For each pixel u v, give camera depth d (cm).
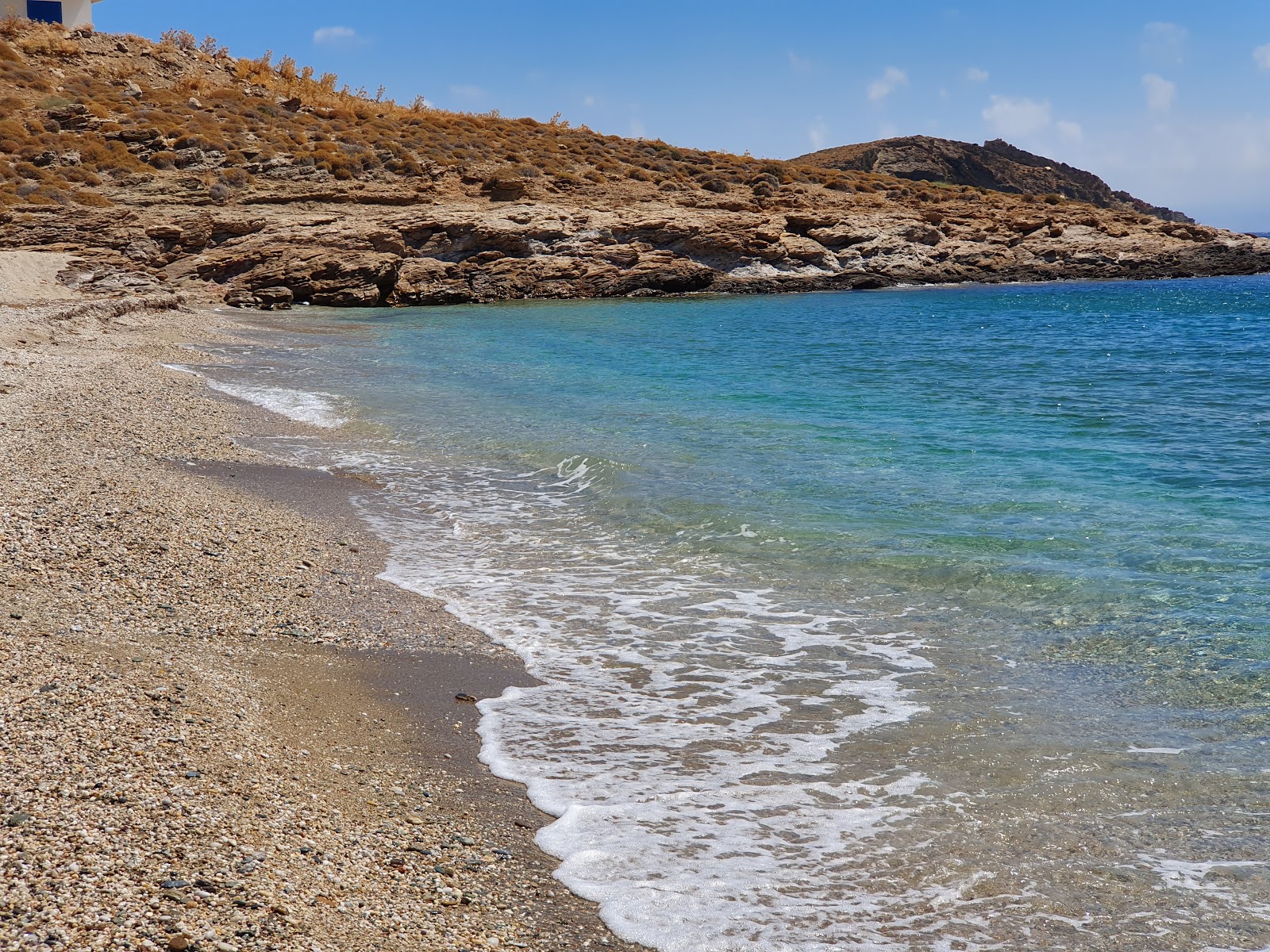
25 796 488
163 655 728
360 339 3353
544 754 655
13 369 1894
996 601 938
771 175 7550
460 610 924
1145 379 2594
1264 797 589
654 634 868
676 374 2578
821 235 6381
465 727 693
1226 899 497
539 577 1020
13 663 655
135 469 1295
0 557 888
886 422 1895
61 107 5547
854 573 1019
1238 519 1201
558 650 834
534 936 466
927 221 7125
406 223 5128
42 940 382
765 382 2469
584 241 5544
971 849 543
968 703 727
